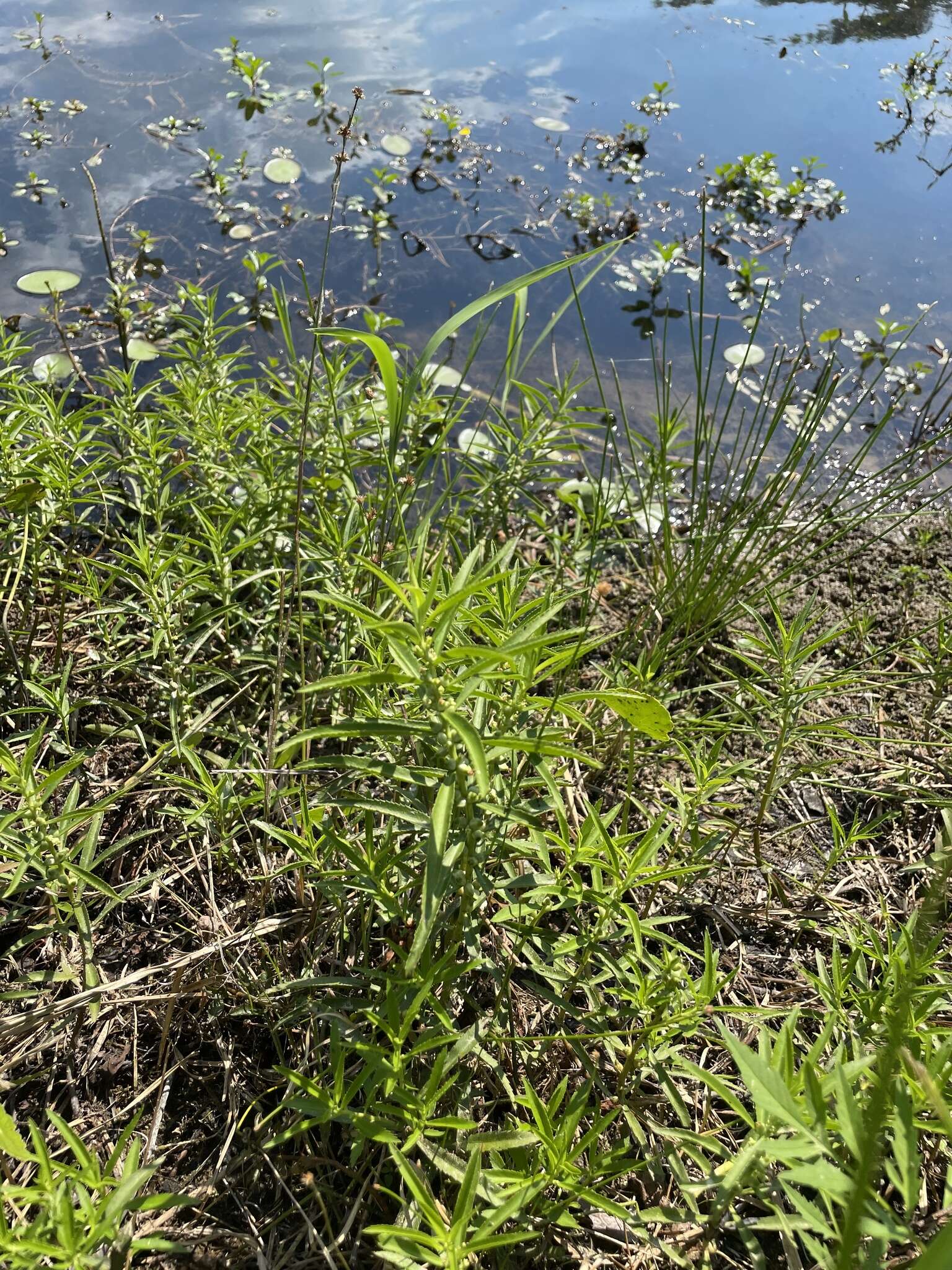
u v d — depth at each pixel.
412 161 6.72
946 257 6.12
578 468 4.38
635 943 1.81
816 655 3.36
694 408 4.81
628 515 3.74
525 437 3.23
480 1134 1.62
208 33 8.41
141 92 7.26
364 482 3.68
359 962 2.19
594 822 1.84
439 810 1.46
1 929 2.30
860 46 9.06
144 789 2.59
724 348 5.26
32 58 7.62
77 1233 1.32
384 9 9.38
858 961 1.95
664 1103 1.96
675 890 2.47
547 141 7.19
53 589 3.05
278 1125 1.95
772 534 3.19
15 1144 1.33
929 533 3.73
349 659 2.66
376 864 1.78
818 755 2.96
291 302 5.11
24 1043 2.03
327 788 2.05
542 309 5.36
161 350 4.67
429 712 1.74
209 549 2.88
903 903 2.54
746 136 7.46
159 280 5.26
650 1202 1.86
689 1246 1.70
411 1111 1.55
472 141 7.04
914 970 1.28
